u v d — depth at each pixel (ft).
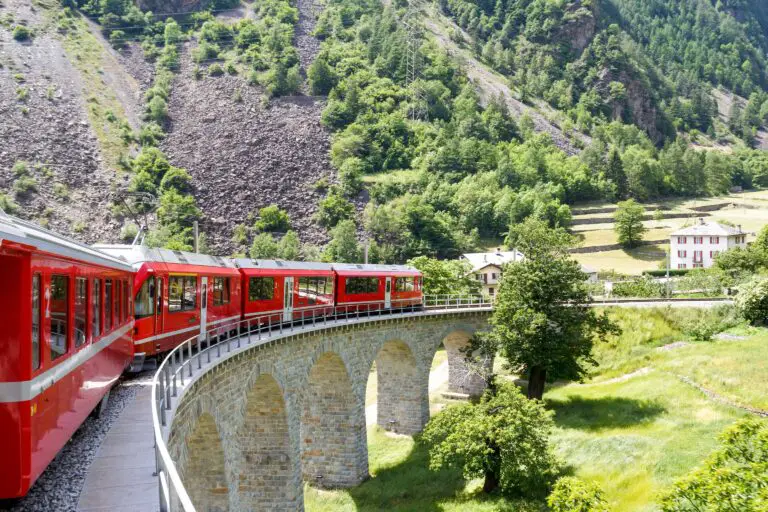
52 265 45.34
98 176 539.29
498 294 196.65
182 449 73.00
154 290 95.55
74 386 51.67
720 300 249.14
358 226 517.55
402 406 199.72
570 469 145.07
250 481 130.00
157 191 538.88
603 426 164.14
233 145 614.34
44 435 42.63
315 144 620.08
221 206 536.01
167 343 100.32
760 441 87.76
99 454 53.93
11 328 38.60
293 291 154.81
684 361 192.95
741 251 333.01
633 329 228.84
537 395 193.67
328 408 163.53
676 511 86.74
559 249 190.80
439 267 296.30
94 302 60.34
